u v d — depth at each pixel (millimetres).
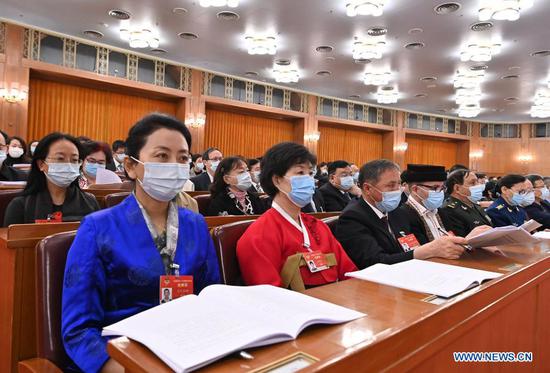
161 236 1301
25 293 1475
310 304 897
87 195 2604
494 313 1167
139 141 1321
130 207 1272
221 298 874
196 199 3504
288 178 1771
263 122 12516
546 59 8938
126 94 9898
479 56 8203
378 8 6383
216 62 9961
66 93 9070
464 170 3348
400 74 10516
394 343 759
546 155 16328
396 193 2158
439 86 11625
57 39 8406
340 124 13797
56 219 2361
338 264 1860
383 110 14836
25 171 4223
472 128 17047
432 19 7008
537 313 1493
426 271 1246
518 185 3891
